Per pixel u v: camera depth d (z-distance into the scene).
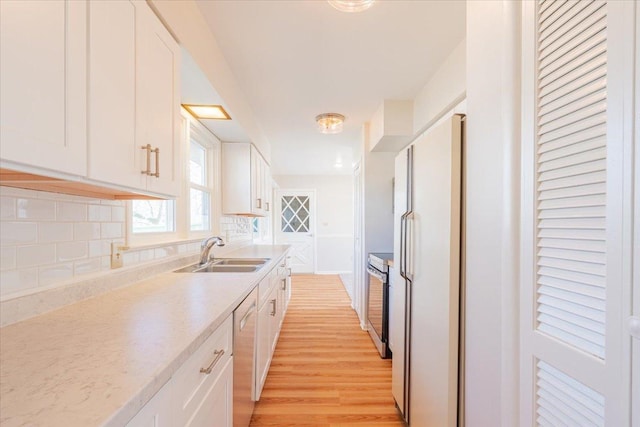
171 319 0.97
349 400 2.02
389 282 2.62
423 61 2.10
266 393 2.08
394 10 1.58
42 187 0.98
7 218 0.91
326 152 4.81
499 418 0.96
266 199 3.99
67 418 0.49
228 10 1.57
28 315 0.96
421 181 1.52
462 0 1.51
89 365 0.67
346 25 1.70
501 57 0.97
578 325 0.68
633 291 0.55
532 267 0.82
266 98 2.71
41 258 1.02
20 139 0.62
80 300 1.16
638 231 0.55
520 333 0.86
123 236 1.45
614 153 0.59
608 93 0.61
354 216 4.25
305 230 7.04
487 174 1.04
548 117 0.77
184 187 2.19
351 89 2.53
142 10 1.07
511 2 0.90
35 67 0.65
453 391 1.23
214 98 1.97
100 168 0.85
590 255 0.65
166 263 1.83
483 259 1.06
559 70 0.74
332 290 5.31
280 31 1.75
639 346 0.54
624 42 0.58
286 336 3.13
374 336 2.96
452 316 1.23
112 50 0.90
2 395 0.55
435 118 2.30
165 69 1.23
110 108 0.89
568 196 0.71
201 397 0.92
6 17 0.59
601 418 0.62
